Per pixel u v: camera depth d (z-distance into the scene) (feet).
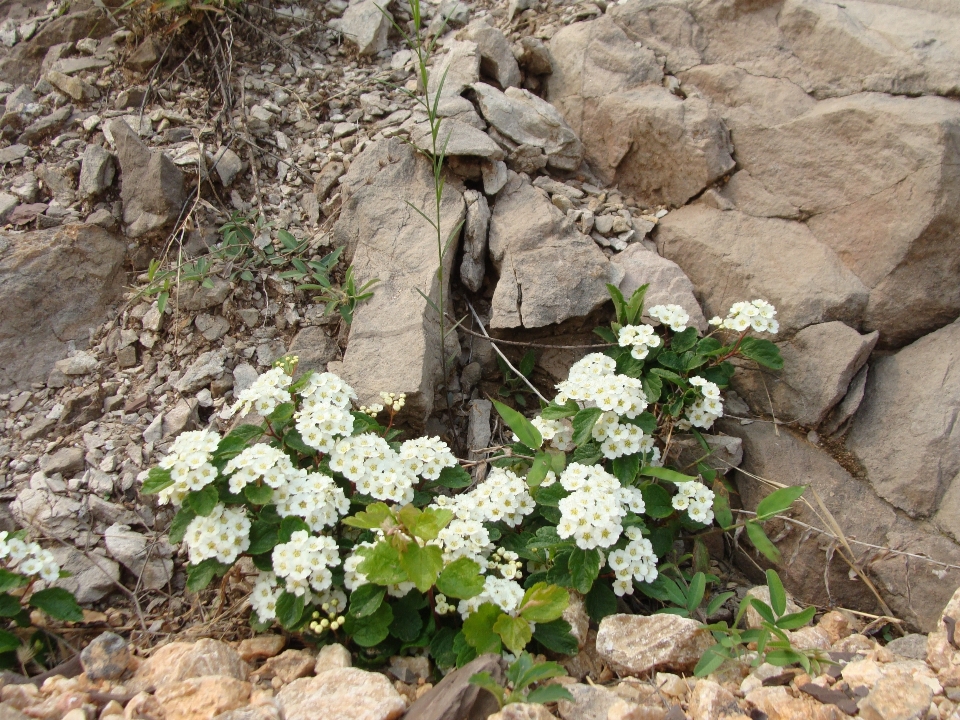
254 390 1.39
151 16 2.08
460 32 2.10
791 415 1.62
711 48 1.97
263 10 2.22
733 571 1.59
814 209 1.74
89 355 1.73
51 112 2.06
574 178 1.96
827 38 1.83
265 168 1.98
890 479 1.51
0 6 2.33
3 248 1.77
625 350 1.58
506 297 1.67
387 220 1.78
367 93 2.08
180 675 1.17
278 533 1.27
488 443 1.67
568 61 2.04
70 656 1.32
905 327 1.64
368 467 1.35
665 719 1.11
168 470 1.29
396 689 1.21
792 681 1.22
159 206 1.83
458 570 1.21
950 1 1.83
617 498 1.32
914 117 1.62
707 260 1.77
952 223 1.58
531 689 1.19
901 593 1.42
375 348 1.60
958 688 1.12
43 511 1.47
